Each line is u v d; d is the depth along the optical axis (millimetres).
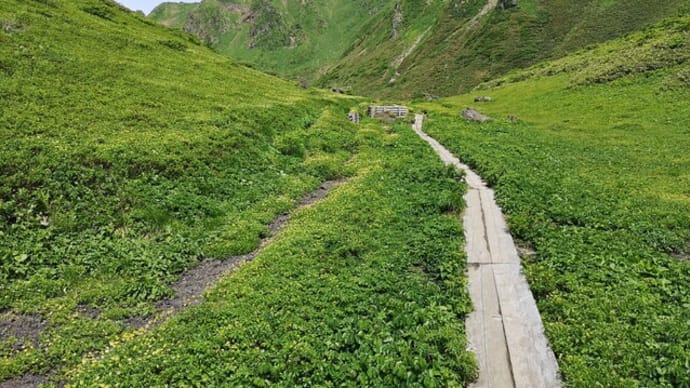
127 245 16844
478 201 22016
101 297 13922
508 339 11305
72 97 27453
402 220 19578
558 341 10953
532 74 95812
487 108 69188
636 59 63312
